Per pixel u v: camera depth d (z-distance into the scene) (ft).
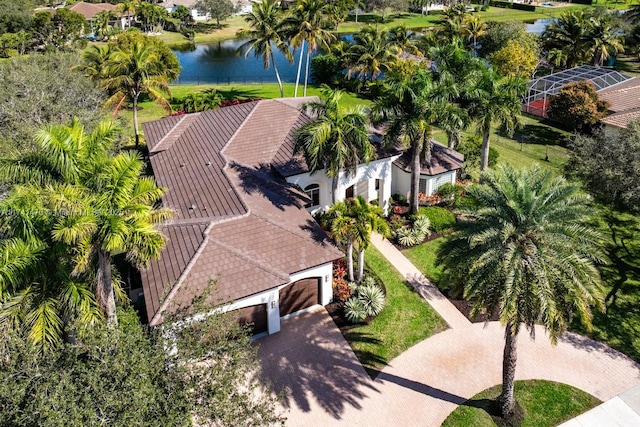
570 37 234.58
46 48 277.44
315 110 96.02
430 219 110.63
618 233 107.76
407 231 106.52
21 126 104.32
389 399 69.31
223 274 76.59
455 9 277.85
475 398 69.05
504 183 59.57
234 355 54.24
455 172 122.21
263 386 71.26
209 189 97.76
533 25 404.16
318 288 86.79
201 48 347.36
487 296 56.29
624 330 81.15
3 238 61.93
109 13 344.90
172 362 51.62
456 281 61.26
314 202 111.04
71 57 166.61
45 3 435.53
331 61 233.55
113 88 152.76
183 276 74.95
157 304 71.72
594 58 231.30
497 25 249.14
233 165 104.17
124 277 90.22
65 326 58.80
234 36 374.84
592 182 100.07
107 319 58.54
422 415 66.85
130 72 146.61
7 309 54.29
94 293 60.75
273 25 187.11
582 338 79.61
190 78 255.50
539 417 66.03
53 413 41.63
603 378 71.92
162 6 421.59
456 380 72.18
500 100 114.93
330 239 88.48
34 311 54.75
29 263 54.90
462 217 111.55
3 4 289.74
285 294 83.71
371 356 76.84
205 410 48.62
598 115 155.02
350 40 336.90
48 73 136.56
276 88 231.30
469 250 58.59
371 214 84.28
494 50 240.53
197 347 53.83
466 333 80.89
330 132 88.94
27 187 58.08
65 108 121.80
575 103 156.56
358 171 108.78
